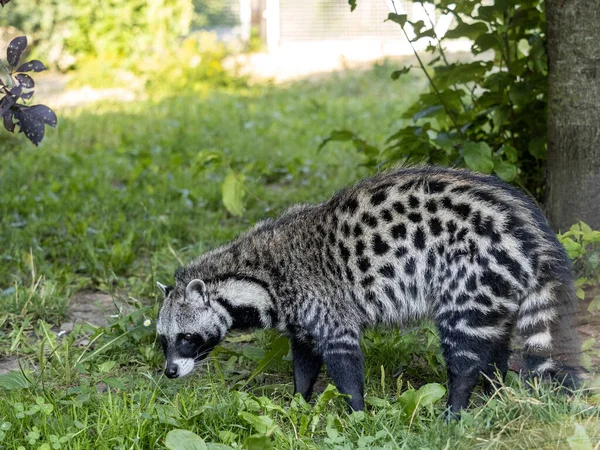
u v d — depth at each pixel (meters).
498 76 8.11
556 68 7.23
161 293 7.95
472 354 5.58
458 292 5.55
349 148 14.14
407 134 8.38
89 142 15.52
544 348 5.53
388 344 6.63
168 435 4.90
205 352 6.33
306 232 6.11
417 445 5.02
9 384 5.85
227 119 17.14
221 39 25.66
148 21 23.06
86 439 5.21
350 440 5.24
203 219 10.52
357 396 5.82
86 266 9.05
